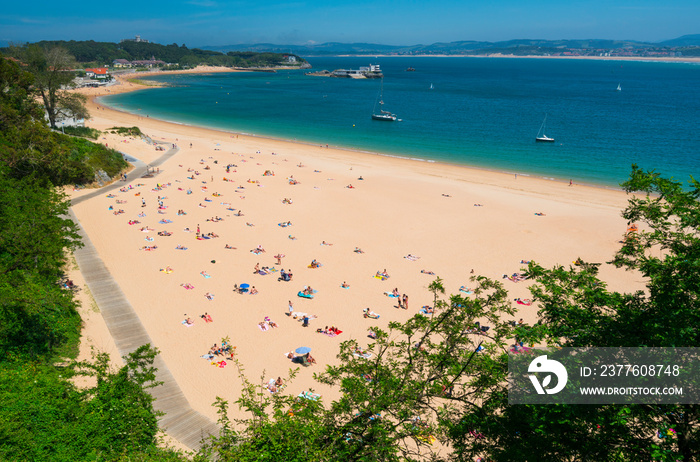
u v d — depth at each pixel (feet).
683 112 540.52
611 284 143.64
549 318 48.01
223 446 50.31
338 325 118.62
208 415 85.61
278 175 259.60
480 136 394.93
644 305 43.37
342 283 141.38
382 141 374.43
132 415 64.85
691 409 38.86
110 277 136.26
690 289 39.27
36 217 115.24
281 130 417.49
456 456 51.90
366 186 244.22
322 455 43.47
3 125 218.59
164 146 319.06
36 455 55.77
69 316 104.99
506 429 43.83
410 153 334.03
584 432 40.98
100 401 67.26
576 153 333.01
